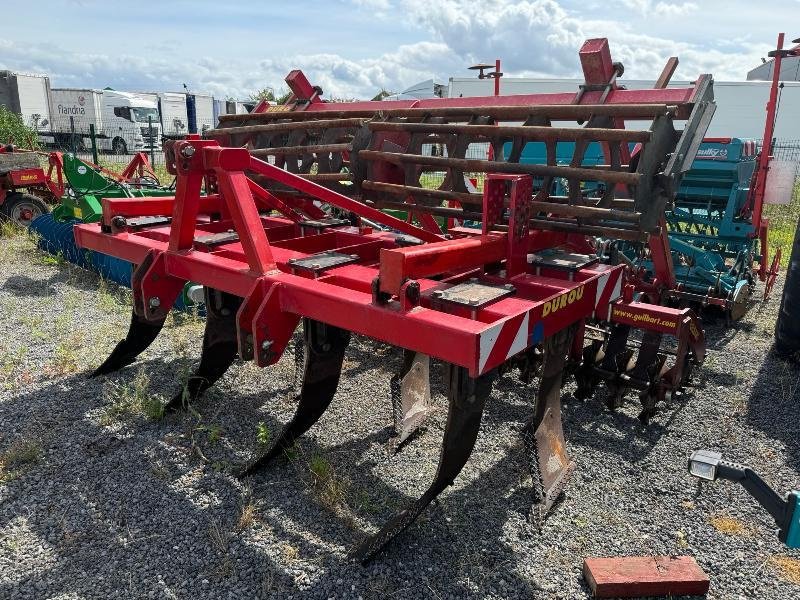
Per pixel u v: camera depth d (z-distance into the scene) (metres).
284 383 4.24
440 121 3.53
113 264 6.44
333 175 3.88
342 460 3.34
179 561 2.56
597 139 2.79
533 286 2.75
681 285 5.77
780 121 20.38
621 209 2.91
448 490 3.10
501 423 3.81
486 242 2.73
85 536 2.69
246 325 2.78
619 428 3.79
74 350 4.69
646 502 3.04
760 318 6.07
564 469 3.15
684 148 2.73
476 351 2.08
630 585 2.43
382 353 4.82
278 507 2.93
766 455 3.48
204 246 3.35
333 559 2.59
